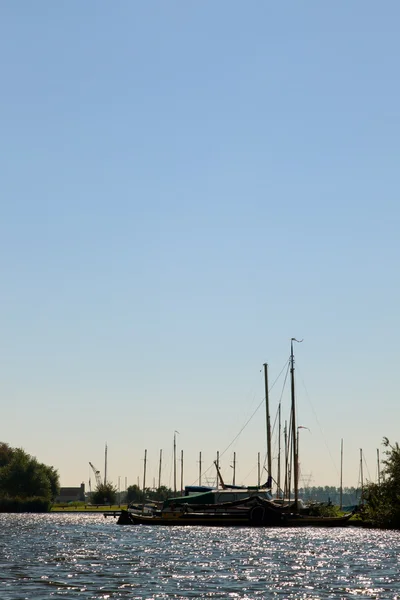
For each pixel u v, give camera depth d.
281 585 65.06
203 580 67.69
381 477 128.25
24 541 109.94
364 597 59.66
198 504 141.12
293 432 141.62
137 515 152.25
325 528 132.75
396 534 117.81
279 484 163.12
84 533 127.38
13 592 60.81
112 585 64.50
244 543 103.81
